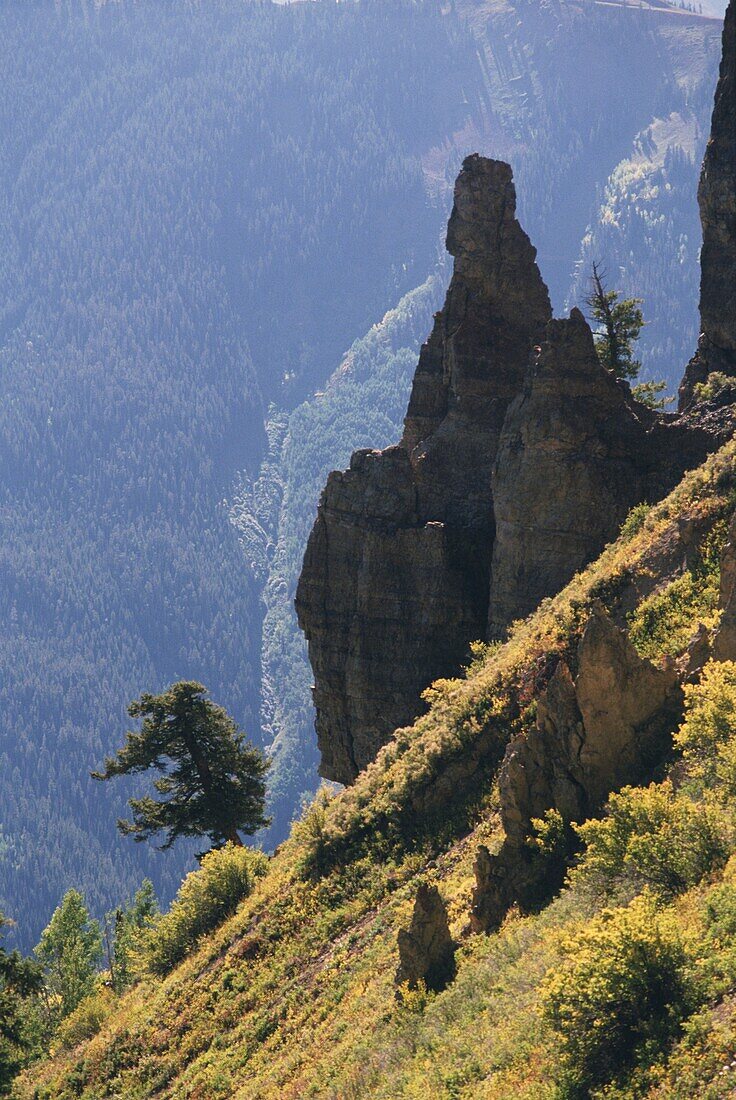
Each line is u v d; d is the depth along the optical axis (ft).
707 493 399.24
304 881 406.00
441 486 583.58
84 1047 459.32
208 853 499.51
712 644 296.92
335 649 583.17
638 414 546.67
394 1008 289.12
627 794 256.73
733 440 429.38
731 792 249.14
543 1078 213.05
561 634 381.60
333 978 347.77
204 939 453.58
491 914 289.12
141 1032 415.64
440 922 291.38
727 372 561.02
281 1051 334.24
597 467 516.32
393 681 565.53
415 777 384.27
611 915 214.28
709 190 558.97
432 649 561.02
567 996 207.62
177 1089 363.35
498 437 583.99
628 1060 200.03
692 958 205.36
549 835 287.07
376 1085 262.06
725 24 565.12
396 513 581.94
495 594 530.68
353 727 576.20
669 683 294.66
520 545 523.29
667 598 360.69
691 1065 188.55
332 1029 314.96
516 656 398.42
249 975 389.80
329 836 403.34
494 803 352.08
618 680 292.20
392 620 568.41
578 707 294.25
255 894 452.76
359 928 360.28
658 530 399.24
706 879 230.89
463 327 601.21
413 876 358.43
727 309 558.97
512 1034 234.79
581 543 514.27
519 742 297.53
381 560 573.33
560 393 525.75
